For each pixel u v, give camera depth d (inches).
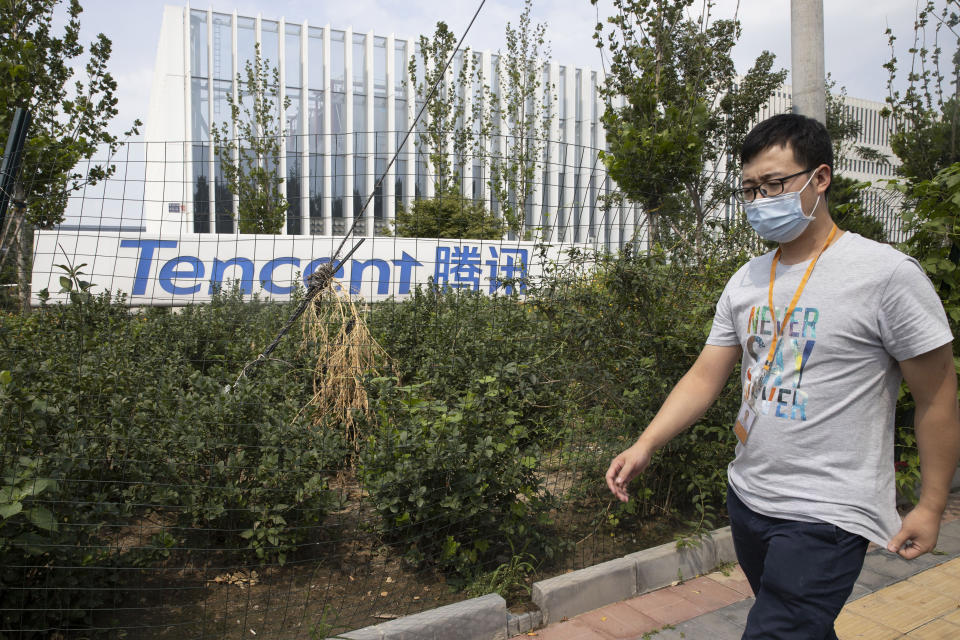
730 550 143.8
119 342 166.2
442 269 362.0
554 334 150.3
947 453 61.4
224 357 221.8
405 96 1016.2
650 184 185.0
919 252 158.4
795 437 65.7
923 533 61.9
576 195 180.1
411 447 125.8
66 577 105.4
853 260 65.1
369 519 144.3
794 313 67.3
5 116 144.6
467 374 152.5
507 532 128.8
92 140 405.1
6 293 132.0
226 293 328.8
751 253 178.5
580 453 149.9
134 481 130.3
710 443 153.0
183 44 872.9
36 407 106.2
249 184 429.1
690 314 153.1
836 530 62.7
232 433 136.7
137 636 109.7
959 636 113.3
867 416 63.9
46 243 281.7
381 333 233.8
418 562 125.8
